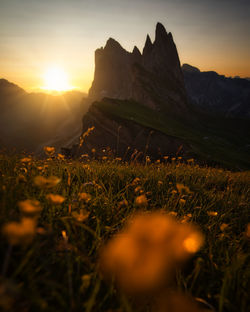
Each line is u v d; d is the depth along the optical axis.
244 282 1.48
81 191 2.45
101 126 74.25
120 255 0.90
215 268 1.67
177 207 2.80
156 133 68.06
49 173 2.97
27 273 1.19
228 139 134.62
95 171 3.63
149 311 1.25
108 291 1.22
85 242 1.73
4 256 1.24
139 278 0.93
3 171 2.41
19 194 1.65
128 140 69.12
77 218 1.40
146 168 4.73
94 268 1.40
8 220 1.29
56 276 1.30
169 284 1.41
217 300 1.43
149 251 0.90
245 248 2.02
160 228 0.93
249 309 1.29
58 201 1.21
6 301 0.69
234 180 5.42
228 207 3.21
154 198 3.06
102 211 2.20
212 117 178.75
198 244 1.03
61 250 1.38
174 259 1.29
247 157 98.25
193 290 1.50
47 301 1.17
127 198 2.70
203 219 2.66
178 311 0.87
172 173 4.74
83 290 1.19
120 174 3.58
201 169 6.78
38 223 1.64
